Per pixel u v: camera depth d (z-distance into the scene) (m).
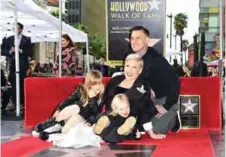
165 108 7.97
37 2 38.56
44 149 6.65
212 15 44.09
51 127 7.50
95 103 7.54
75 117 7.43
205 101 8.77
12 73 11.09
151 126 7.59
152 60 8.08
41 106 9.06
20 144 7.05
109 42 10.12
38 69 15.03
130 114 7.30
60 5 11.12
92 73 7.64
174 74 8.13
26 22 13.72
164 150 6.55
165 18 9.86
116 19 10.04
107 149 6.65
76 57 12.14
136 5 9.95
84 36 18.62
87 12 88.19
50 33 17.50
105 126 7.14
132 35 8.34
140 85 7.60
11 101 12.09
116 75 7.82
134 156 6.09
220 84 8.77
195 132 8.38
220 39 10.51
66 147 6.78
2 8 11.00
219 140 7.48
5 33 14.13
